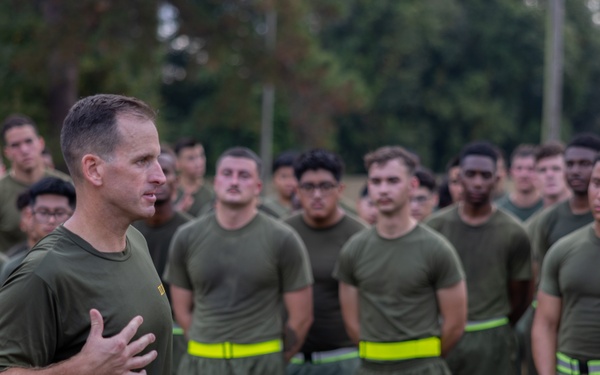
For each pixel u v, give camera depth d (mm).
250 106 22594
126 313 3174
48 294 3062
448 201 8953
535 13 36844
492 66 37312
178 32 20312
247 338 5977
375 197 5988
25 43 18625
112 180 3168
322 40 36062
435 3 36094
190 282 6316
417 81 36062
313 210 6734
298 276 6125
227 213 6156
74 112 3229
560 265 5336
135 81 20969
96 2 18188
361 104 23125
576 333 5188
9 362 3004
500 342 6836
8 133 7641
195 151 9312
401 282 5938
